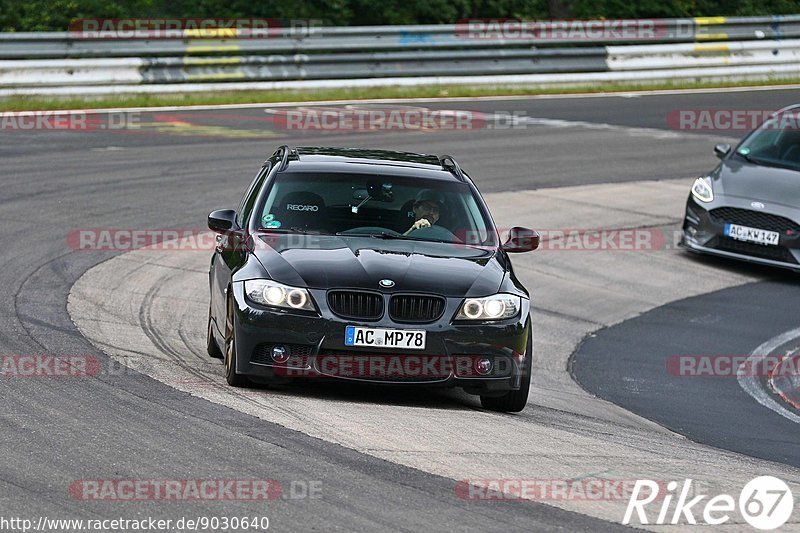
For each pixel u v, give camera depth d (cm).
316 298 2700
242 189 5772
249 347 2703
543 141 7712
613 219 5825
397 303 2717
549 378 3597
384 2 11494
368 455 2261
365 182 3178
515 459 2333
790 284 5097
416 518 1927
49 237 4612
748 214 5100
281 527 1853
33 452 2155
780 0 13875
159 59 8212
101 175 5859
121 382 2736
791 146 5478
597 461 2394
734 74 10844
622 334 4219
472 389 2788
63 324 3409
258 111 8088
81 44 8038
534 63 9906
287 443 2297
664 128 8581
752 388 3653
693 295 4800
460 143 7369
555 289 4675
